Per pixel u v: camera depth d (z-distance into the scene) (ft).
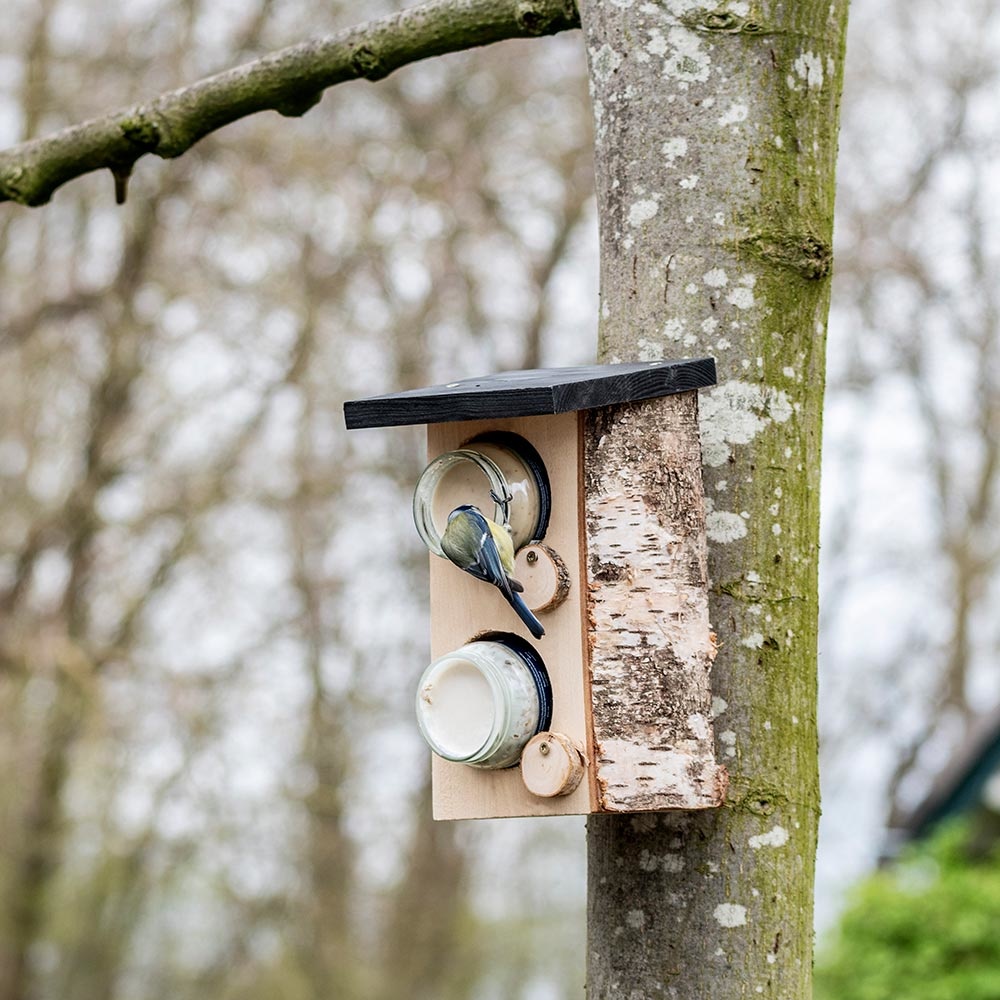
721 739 11.98
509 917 68.08
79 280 45.70
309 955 54.03
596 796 11.93
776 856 11.85
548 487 12.50
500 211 47.93
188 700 42.45
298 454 45.78
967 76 60.64
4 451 45.14
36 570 45.73
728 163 12.48
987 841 44.21
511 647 12.67
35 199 16.76
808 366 12.55
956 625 67.15
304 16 44.21
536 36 13.98
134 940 56.85
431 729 12.64
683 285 12.42
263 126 42.70
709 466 12.28
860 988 38.04
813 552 12.46
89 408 46.44
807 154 12.62
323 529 47.19
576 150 48.70
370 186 44.60
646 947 11.87
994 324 62.54
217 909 55.36
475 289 47.70
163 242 45.06
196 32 43.98
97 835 49.62
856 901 39.81
